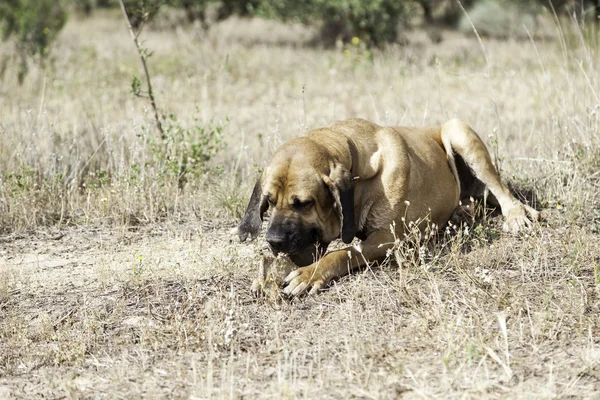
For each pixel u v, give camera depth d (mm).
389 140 8758
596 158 11578
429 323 7086
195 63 24312
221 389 5984
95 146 13625
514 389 5883
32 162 12500
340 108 19109
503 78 19797
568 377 6047
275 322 7184
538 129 14336
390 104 18891
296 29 36250
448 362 6176
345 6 28594
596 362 6199
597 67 14547
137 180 11258
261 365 6527
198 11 36312
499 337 6766
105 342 7215
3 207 11070
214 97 20203
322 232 8141
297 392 5996
